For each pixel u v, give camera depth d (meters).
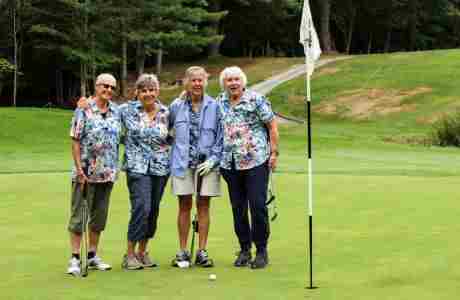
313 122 42.69
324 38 64.19
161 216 11.37
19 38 48.66
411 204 12.33
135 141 7.99
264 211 7.82
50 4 44.78
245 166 7.91
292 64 56.94
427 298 6.36
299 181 15.62
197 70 8.09
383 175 17.11
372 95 45.88
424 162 22.08
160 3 46.19
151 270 7.78
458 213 11.33
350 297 6.42
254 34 66.19
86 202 7.72
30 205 12.37
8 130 31.09
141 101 8.01
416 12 68.81
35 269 7.74
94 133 7.79
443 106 42.03
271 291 6.68
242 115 7.94
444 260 7.89
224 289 6.79
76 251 7.71
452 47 74.50
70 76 56.50
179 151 8.09
